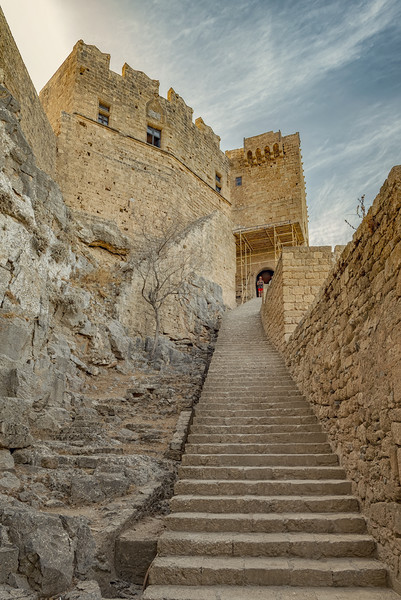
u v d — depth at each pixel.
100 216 22.73
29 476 7.10
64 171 22.17
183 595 4.31
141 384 14.71
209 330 24.00
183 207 27.67
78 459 8.05
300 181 35.50
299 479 6.48
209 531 5.43
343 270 6.50
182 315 22.58
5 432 7.47
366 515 5.38
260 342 16.70
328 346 7.50
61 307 15.02
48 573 4.46
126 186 24.38
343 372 6.55
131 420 11.77
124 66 27.20
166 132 27.77
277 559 4.89
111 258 21.11
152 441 10.27
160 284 21.72
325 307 7.69
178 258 23.91
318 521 5.39
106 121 25.33
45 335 12.58
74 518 5.31
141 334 19.81
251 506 5.80
